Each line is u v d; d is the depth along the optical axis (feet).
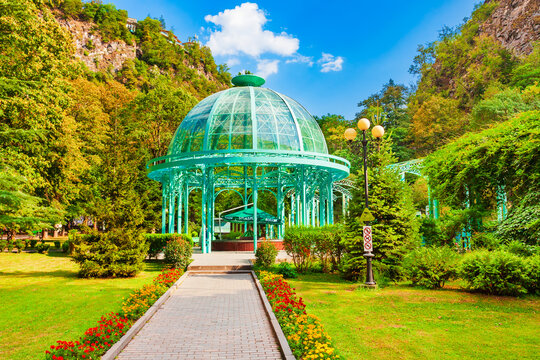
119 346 20.84
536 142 44.86
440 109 201.87
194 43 549.95
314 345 19.94
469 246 55.88
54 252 94.58
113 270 50.72
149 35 468.75
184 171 79.05
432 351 21.03
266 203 131.44
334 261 52.70
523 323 26.23
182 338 23.43
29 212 54.54
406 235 45.44
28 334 25.11
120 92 178.60
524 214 46.78
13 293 40.04
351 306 31.91
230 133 71.41
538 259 35.09
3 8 51.83
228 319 28.02
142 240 54.29
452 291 37.76
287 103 79.25
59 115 67.41
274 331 24.27
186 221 81.56
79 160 88.07
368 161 49.16
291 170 102.58
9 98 54.03
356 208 46.47
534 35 236.84
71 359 17.58
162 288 37.73
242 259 63.16
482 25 288.30
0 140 54.95
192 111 80.84
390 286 41.86
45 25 66.54
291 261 62.59
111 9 436.76
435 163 63.98
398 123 229.45
